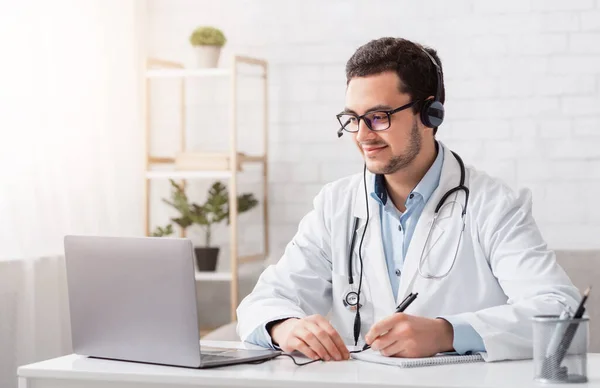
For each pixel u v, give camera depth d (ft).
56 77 10.86
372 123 6.18
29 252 10.07
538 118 12.03
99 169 11.73
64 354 10.81
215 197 12.33
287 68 12.90
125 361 5.47
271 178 12.98
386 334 5.45
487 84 12.18
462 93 12.26
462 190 6.69
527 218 6.47
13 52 10.07
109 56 12.09
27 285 9.98
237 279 12.21
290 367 5.22
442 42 12.32
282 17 12.91
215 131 13.23
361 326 6.68
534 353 4.72
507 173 12.13
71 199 11.15
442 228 6.60
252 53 13.01
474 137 12.22
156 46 13.37
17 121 10.08
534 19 12.03
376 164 6.28
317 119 12.82
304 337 5.57
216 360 5.27
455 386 4.53
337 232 6.94
